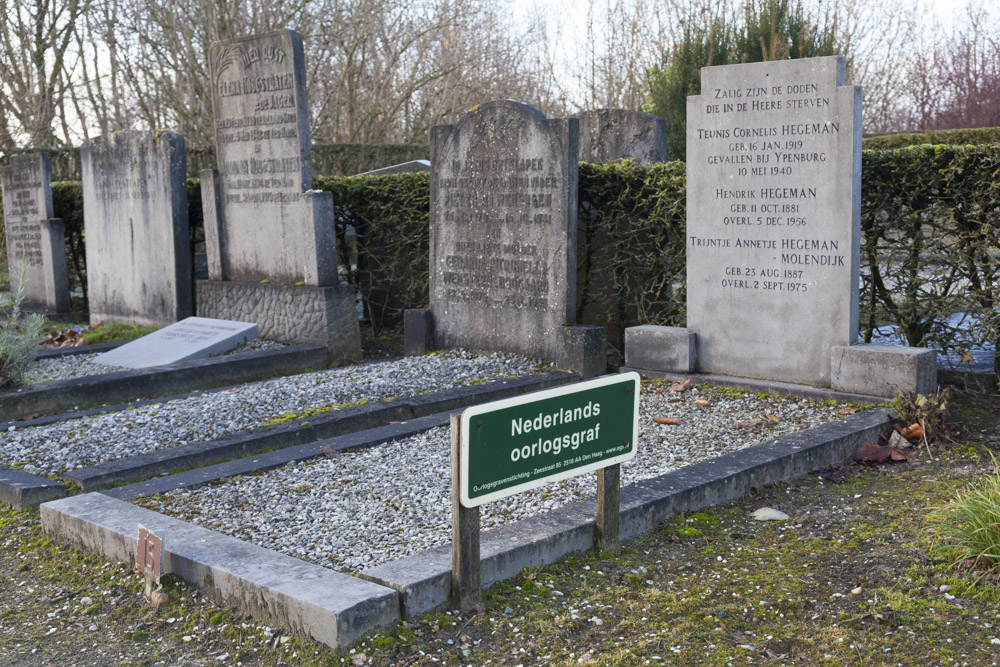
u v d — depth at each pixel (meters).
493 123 8.11
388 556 3.77
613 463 3.79
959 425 5.75
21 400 6.92
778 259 6.66
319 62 21.61
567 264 7.71
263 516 4.34
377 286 10.99
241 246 9.85
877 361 6.13
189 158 18.80
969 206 6.75
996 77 26.73
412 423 5.99
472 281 8.52
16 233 12.88
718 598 3.53
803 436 5.33
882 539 4.04
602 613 3.42
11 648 3.40
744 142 6.71
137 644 3.38
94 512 4.33
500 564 3.61
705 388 6.87
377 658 3.10
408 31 21.97
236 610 3.48
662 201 7.82
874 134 19.30
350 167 19.67
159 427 6.14
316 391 7.01
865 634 3.22
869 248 7.20
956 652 3.08
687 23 15.36
